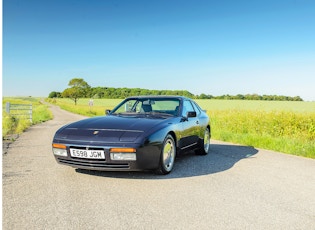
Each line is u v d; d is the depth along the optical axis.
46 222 2.87
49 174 4.69
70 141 4.35
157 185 4.17
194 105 6.79
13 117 18.98
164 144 4.61
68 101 106.06
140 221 2.93
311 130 11.74
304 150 7.31
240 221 2.99
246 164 5.82
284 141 8.60
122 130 4.40
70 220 2.93
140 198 3.61
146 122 4.76
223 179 4.59
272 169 5.43
